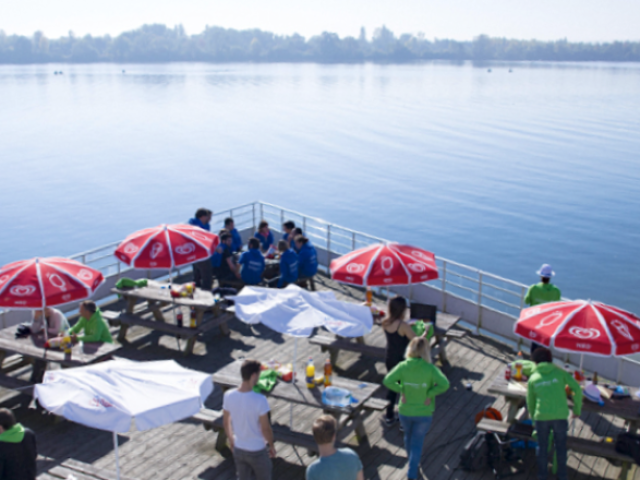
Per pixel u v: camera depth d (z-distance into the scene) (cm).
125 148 10888
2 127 12731
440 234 6606
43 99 17962
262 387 654
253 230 1559
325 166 9544
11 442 505
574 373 697
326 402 630
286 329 619
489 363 930
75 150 10638
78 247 6341
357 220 7081
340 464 415
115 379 497
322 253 1402
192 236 934
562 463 585
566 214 7019
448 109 15062
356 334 641
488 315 1051
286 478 634
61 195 8062
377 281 794
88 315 794
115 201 7850
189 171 9362
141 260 880
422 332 797
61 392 492
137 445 703
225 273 1188
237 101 17475
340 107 15862
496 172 8794
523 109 14762
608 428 748
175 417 475
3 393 827
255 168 9538
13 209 7450
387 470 652
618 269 5669
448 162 9519
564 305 645
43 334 828
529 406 598
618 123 12456
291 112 15050
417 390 579
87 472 587
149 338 1020
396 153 10244
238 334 1040
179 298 996
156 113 15062
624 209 7100
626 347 583
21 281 728
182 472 649
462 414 777
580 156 9500
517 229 6650
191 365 920
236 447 510
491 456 653
